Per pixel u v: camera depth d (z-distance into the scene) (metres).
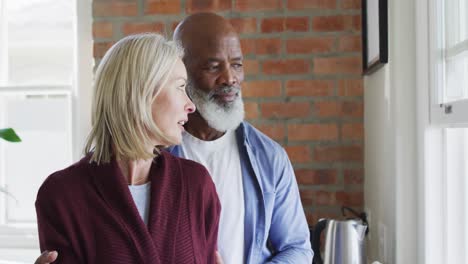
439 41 1.78
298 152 2.60
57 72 2.84
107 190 1.22
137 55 1.24
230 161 1.73
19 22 2.88
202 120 1.72
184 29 1.72
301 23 2.59
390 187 2.04
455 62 1.68
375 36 2.20
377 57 2.14
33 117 2.83
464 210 1.82
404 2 1.92
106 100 1.24
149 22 2.63
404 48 1.92
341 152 2.59
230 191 1.69
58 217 1.19
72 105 2.75
